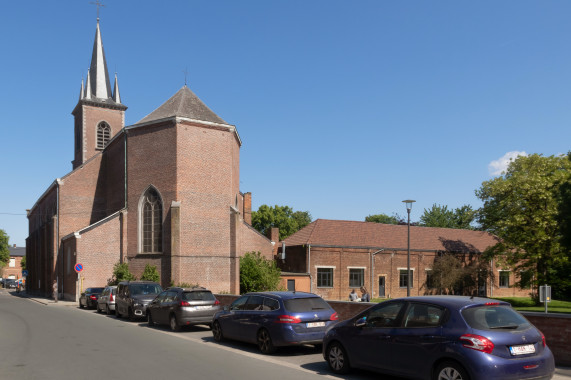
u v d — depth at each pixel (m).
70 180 42.50
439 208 77.50
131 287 21.44
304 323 11.49
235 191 39.62
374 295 43.50
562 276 37.88
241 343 13.70
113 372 9.21
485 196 40.19
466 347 7.20
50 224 44.75
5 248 87.31
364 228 46.25
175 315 16.67
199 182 35.31
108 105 53.12
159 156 35.53
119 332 16.08
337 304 15.42
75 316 22.66
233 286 35.50
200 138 35.75
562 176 35.69
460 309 7.66
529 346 7.36
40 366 9.79
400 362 8.21
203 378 8.73
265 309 12.15
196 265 34.47
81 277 34.78
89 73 53.59
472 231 52.88
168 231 34.41
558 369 9.46
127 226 36.59
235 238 35.84
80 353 11.48
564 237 26.81
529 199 37.22
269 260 38.50
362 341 8.97
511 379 7.02
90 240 35.50
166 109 37.56
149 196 35.97
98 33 54.47
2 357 10.86
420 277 46.31
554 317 10.06
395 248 45.03
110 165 42.84
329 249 41.66
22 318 21.14
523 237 36.88
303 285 39.75
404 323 8.38
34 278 54.12
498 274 49.41
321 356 11.54
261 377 8.91
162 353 11.60
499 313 7.71
